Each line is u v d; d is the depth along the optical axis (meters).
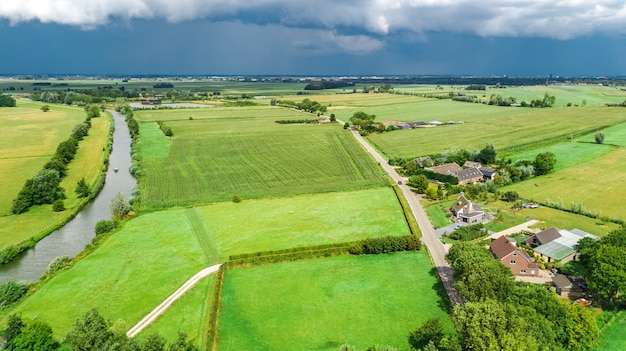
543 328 58.72
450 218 116.56
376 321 71.12
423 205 127.19
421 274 85.94
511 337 52.31
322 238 103.81
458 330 58.75
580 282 80.75
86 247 100.00
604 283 70.25
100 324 61.25
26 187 126.56
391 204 127.19
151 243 101.75
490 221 114.19
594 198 128.50
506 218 116.12
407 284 82.25
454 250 80.94
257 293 80.25
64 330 70.12
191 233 107.19
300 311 74.38
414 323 70.31
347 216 118.06
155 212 121.94
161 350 58.09
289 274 87.06
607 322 68.50
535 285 80.38
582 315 63.25
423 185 138.62
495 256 89.81
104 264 91.69
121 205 119.12
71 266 90.88
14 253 96.56
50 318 73.50
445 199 132.12
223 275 86.31
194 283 83.69
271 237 104.62
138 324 71.56
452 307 73.81
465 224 111.62
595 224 110.12
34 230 110.94
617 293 71.00
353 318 72.06
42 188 128.38
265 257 92.75
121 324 66.69
